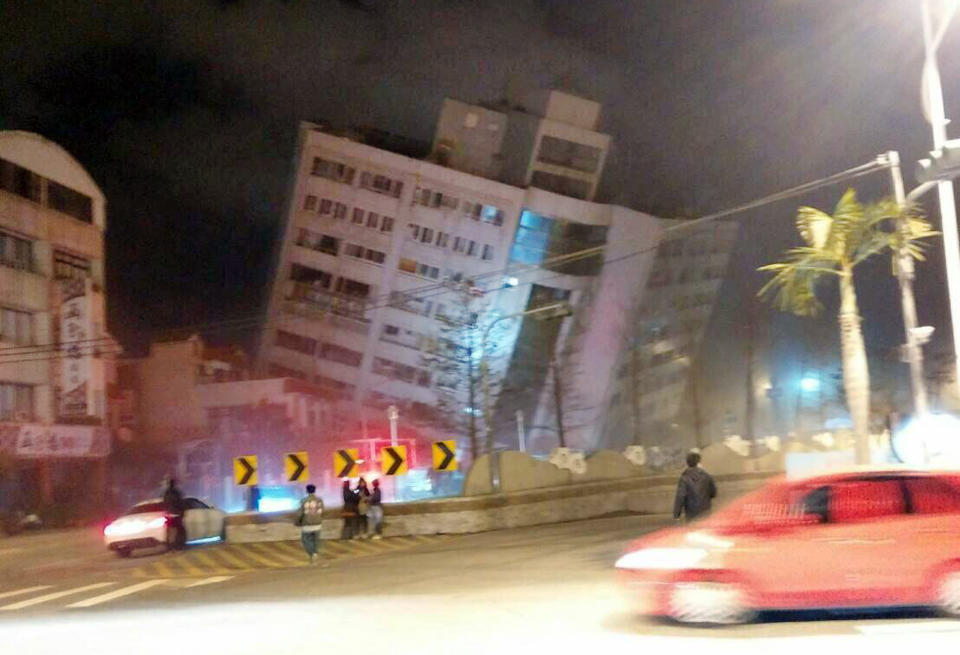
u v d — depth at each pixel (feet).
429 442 251.80
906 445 85.35
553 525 84.94
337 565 64.13
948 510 32.55
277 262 267.80
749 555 32.63
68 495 167.63
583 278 257.55
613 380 262.88
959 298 66.39
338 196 260.42
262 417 229.04
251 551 77.20
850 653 28.63
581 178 263.49
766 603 32.53
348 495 80.23
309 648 34.22
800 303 69.82
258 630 39.09
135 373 238.27
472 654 31.48
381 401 256.93
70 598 56.18
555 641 32.96
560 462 96.32
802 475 33.88
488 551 65.92
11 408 155.12
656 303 270.26
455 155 267.80
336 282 261.03
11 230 156.97
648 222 261.03
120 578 66.03
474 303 240.94
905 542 32.09
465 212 254.88
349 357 260.42
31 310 160.45
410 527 80.74
